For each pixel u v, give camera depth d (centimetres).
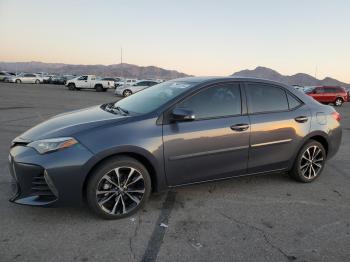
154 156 406
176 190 497
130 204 411
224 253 339
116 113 439
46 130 402
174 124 420
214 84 462
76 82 3822
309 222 412
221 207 447
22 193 382
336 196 500
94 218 401
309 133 529
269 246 355
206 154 440
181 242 357
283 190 515
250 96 485
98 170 382
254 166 486
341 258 338
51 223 387
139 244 351
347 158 728
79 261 318
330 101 2975
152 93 488
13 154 389
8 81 5297
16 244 342
